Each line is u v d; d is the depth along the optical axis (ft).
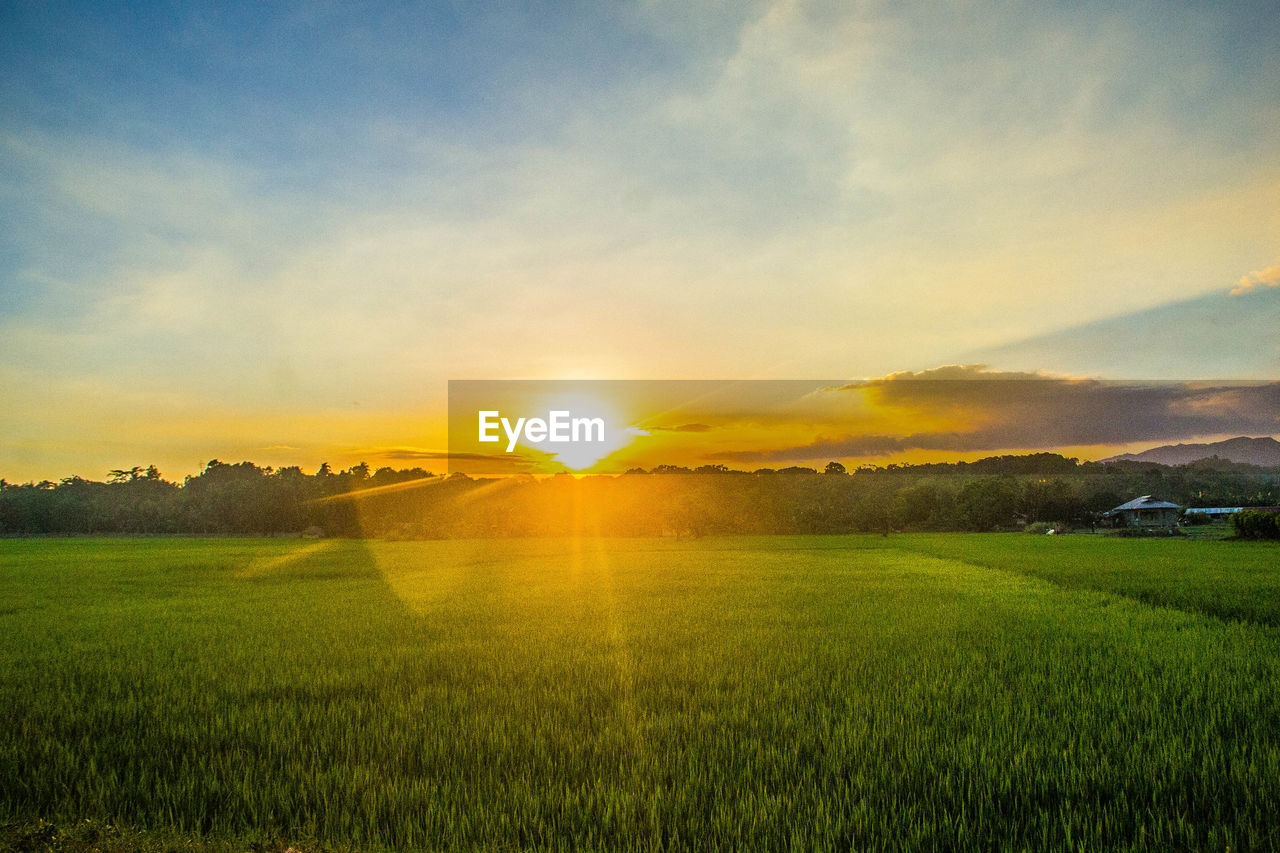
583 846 13.26
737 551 133.28
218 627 41.47
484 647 33.17
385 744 18.78
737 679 25.76
